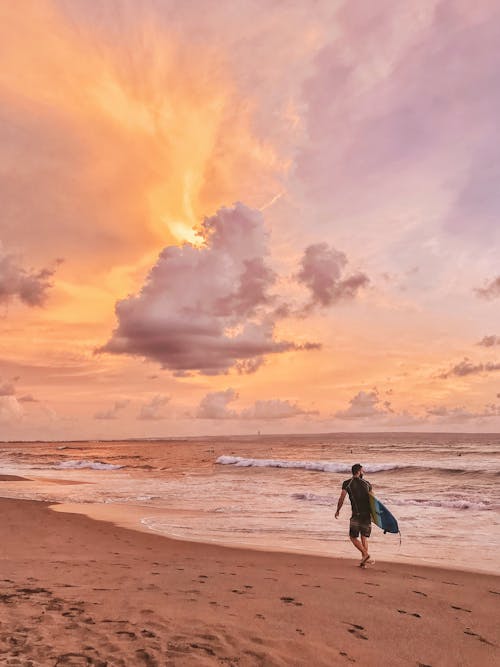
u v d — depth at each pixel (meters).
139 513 15.71
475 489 23.11
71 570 7.33
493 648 4.57
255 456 62.47
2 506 16.97
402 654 4.31
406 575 7.83
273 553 9.78
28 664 3.57
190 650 4.01
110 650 3.93
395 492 22.11
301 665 3.87
